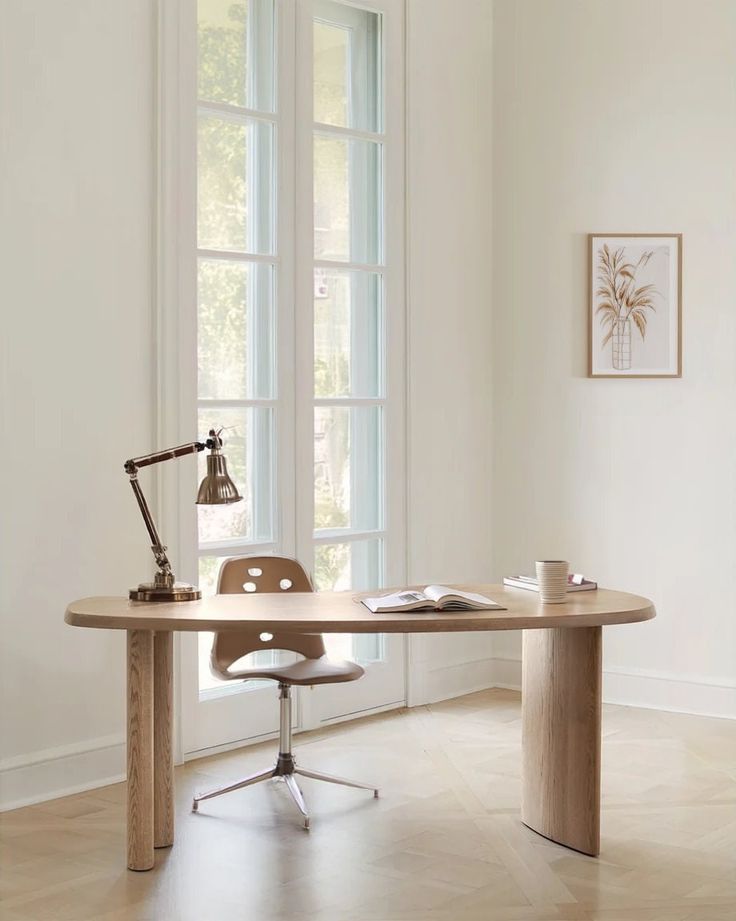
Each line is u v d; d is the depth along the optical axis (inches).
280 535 213.3
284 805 175.2
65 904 138.3
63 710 181.0
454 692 247.0
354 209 227.3
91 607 152.2
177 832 163.2
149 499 191.9
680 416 235.9
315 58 219.3
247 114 205.8
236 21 205.5
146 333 190.9
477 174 251.3
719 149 231.5
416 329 237.8
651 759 200.4
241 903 138.5
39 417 176.4
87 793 181.9
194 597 158.4
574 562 246.8
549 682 161.0
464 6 247.3
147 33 189.8
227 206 204.7
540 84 247.9
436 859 152.8
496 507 255.8
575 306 245.1
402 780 187.6
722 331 231.9
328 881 145.3
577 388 245.4
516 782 186.5
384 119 231.0
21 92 172.9
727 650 232.4
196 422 198.1
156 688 156.9
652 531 239.0
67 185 179.0
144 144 189.8
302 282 216.1
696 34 232.5
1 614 172.7
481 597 156.9
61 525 179.6
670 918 134.0
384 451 232.8
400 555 235.8
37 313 175.6
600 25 241.1
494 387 255.4
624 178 239.9
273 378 212.4
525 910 136.3
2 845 158.4
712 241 232.7
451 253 245.4
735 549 231.5
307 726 217.9
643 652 240.2
